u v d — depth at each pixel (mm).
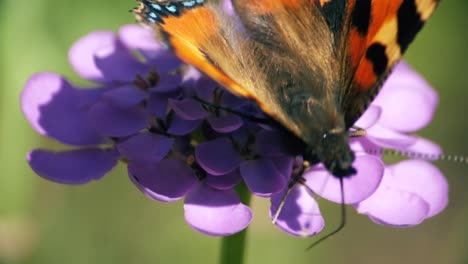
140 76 196
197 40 182
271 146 188
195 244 240
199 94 193
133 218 241
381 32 185
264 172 187
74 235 238
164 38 180
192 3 184
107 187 243
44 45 230
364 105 186
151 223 241
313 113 185
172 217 241
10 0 226
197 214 187
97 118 192
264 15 190
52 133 195
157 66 199
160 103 193
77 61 204
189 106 190
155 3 183
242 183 195
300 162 191
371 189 187
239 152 189
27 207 229
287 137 186
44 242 235
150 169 188
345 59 188
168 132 189
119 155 192
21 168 226
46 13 233
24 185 227
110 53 202
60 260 236
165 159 190
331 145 184
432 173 197
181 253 240
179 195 187
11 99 226
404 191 191
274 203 188
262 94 183
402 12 184
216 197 188
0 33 226
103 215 241
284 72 187
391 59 185
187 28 183
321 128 185
